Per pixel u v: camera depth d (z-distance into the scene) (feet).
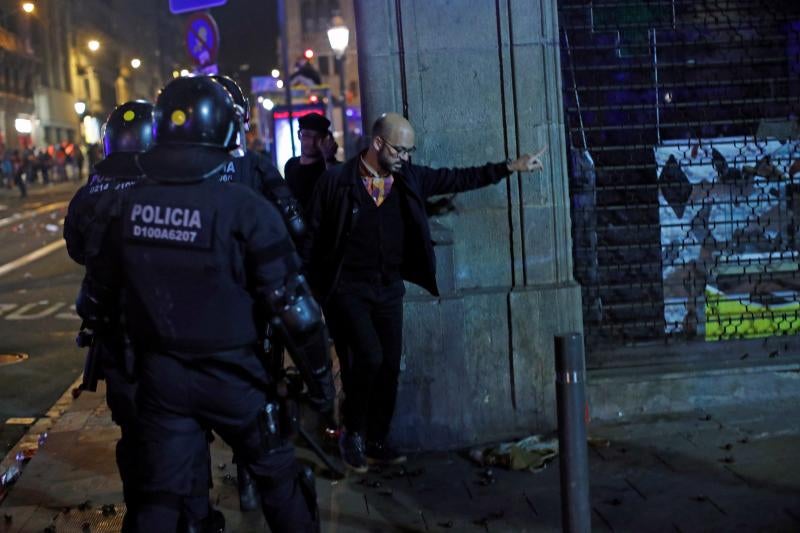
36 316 36.78
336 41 78.48
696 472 16.03
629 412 19.21
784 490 15.05
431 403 18.24
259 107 98.78
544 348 18.56
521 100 18.22
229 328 10.98
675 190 19.79
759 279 20.04
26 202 112.98
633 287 19.81
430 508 15.38
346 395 17.03
